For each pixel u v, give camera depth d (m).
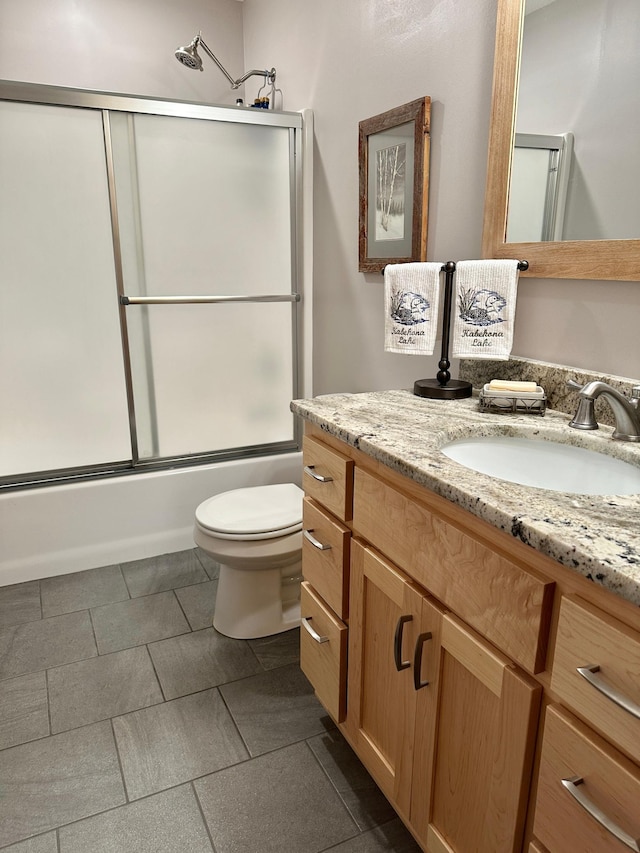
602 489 1.04
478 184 1.51
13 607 1.96
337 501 1.23
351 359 2.24
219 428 2.46
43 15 2.58
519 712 0.76
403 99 1.75
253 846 1.16
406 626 1.01
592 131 1.15
